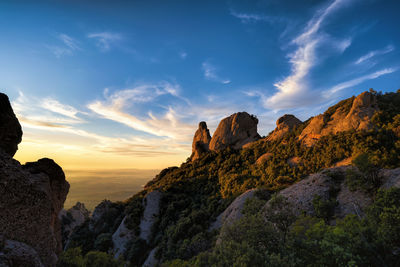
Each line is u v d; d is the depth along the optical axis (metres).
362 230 11.05
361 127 49.19
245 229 13.80
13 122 15.34
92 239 62.69
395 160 34.78
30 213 13.05
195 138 139.25
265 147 79.50
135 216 59.22
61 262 18.36
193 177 86.94
